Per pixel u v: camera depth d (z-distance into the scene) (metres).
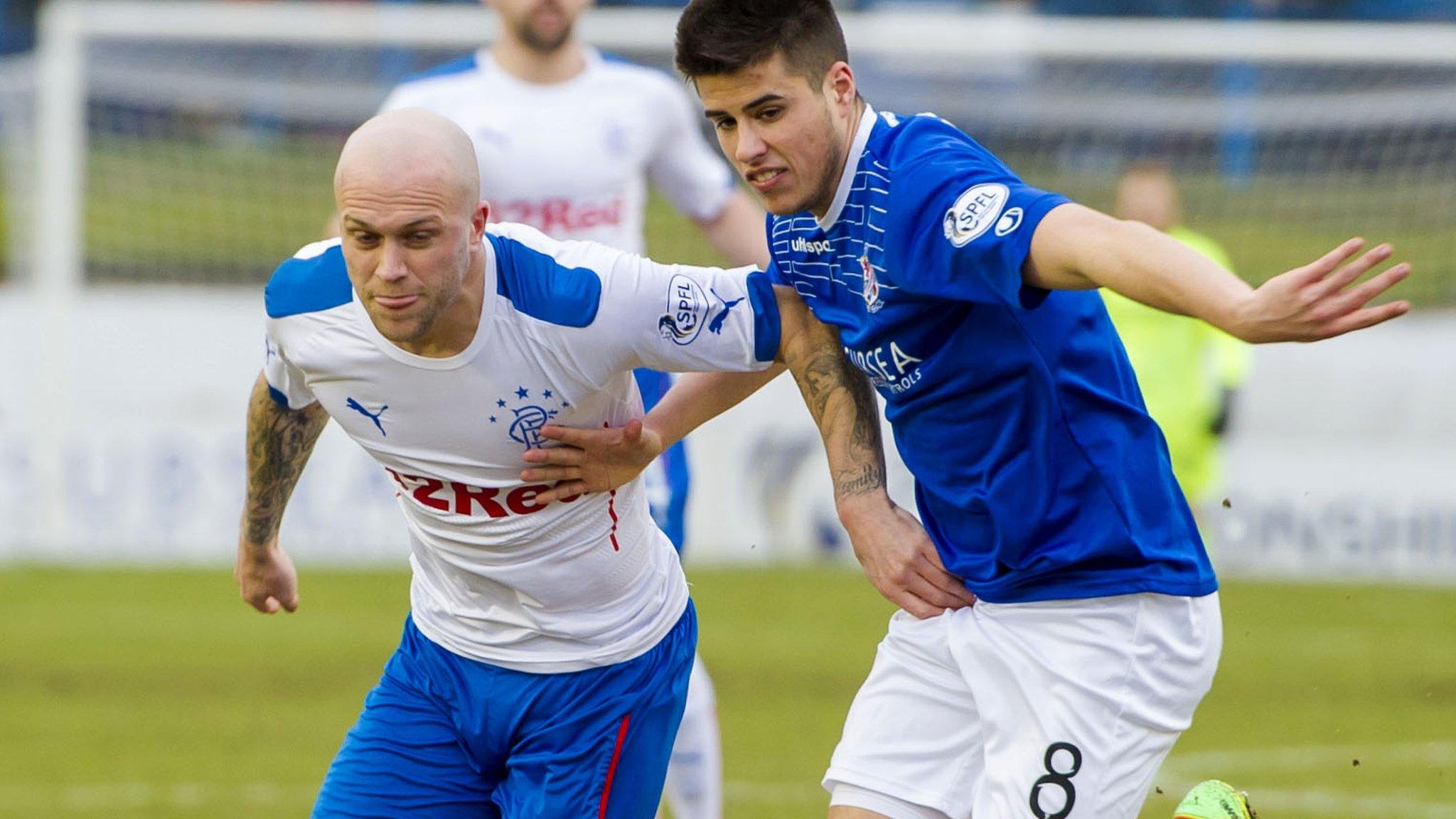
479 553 15.02
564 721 15.45
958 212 13.07
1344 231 50.56
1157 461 14.61
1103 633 14.56
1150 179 35.28
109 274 48.72
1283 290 10.95
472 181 13.11
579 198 23.08
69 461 46.91
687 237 48.53
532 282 13.88
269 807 24.25
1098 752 14.56
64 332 46.75
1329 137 50.47
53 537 47.09
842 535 47.50
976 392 14.26
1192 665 14.84
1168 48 49.81
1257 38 49.84
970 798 15.41
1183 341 36.28
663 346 14.38
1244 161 50.69
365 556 46.41
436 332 13.69
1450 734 30.05
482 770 15.80
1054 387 14.09
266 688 33.16
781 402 47.16
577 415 14.51
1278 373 46.62
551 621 15.28
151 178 50.41
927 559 15.35
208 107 50.78
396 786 15.55
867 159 14.02
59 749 28.06
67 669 34.81
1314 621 41.22
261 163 51.09
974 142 13.97
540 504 14.65
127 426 46.88
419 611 15.88
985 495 14.53
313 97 51.25
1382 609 42.81
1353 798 25.45
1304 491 46.72
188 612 40.81
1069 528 14.42
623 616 15.50
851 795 15.64
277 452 15.81
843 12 69.19
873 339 14.46
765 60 13.34
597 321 13.96
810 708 31.30
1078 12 72.25
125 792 25.06
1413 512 46.53
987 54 49.91
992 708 14.88
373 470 46.28
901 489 43.53
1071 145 50.88
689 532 47.19
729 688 32.97
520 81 23.05
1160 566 14.52
